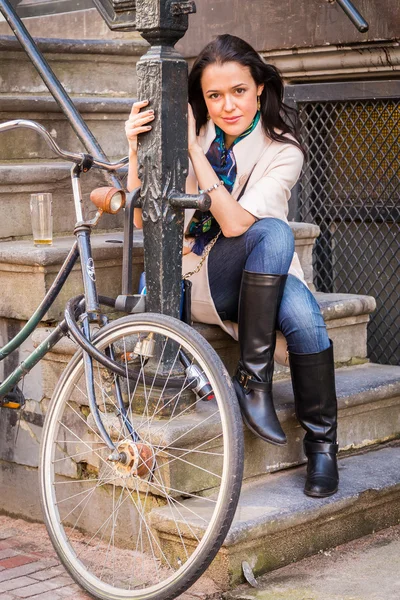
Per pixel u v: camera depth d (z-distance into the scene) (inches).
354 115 197.2
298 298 137.6
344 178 200.7
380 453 157.9
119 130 194.7
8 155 175.2
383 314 199.3
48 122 181.5
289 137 142.6
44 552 141.0
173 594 113.8
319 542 135.9
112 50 200.1
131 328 122.1
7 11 157.2
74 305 127.4
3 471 157.5
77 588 127.1
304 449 141.9
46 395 149.1
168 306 130.3
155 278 130.1
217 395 113.2
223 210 133.5
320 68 195.3
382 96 189.9
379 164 195.0
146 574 128.2
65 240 161.8
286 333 137.9
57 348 143.7
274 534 128.3
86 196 170.4
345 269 203.9
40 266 145.3
